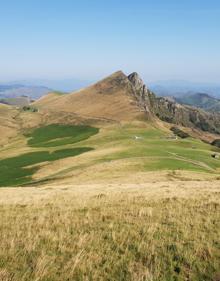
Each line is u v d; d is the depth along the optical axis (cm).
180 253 1296
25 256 1251
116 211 1941
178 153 11119
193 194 2720
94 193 3070
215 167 9894
